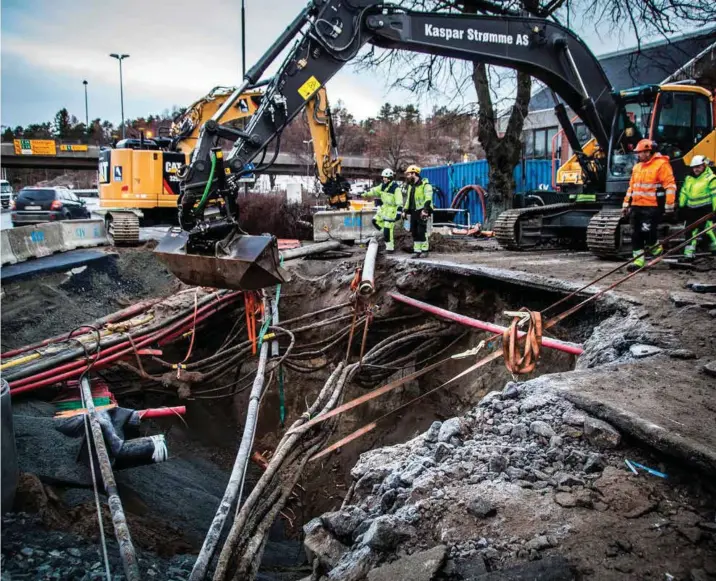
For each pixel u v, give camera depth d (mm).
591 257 11664
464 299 10445
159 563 4902
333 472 10367
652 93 11211
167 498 7160
